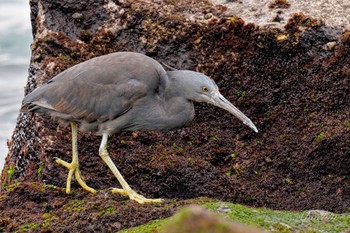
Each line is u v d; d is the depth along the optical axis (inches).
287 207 502.0
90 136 518.3
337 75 523.5
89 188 486.6
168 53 543.2
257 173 513.0
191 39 541.0
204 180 505.7
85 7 559.8
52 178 504.7
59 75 488.4
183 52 541.6
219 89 534.3
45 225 450.3
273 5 547.2
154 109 482.3
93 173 508.4
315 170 512.1
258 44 530.0
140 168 510.9
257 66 531.8
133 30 550.6
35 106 484.1
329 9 541.0
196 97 480.4
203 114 529.0
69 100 476.1
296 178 512.1
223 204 458.0
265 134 525.3
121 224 446.0
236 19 534.3
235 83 533.3
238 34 533.6
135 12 550.0
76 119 482.0
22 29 922.1
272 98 529.0
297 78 528.1
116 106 474.0
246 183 509.0
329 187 508.4
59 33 556.7
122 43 551.5
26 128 545.0
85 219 450.3
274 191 507.5
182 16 546.3
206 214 257.3
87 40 555.2
